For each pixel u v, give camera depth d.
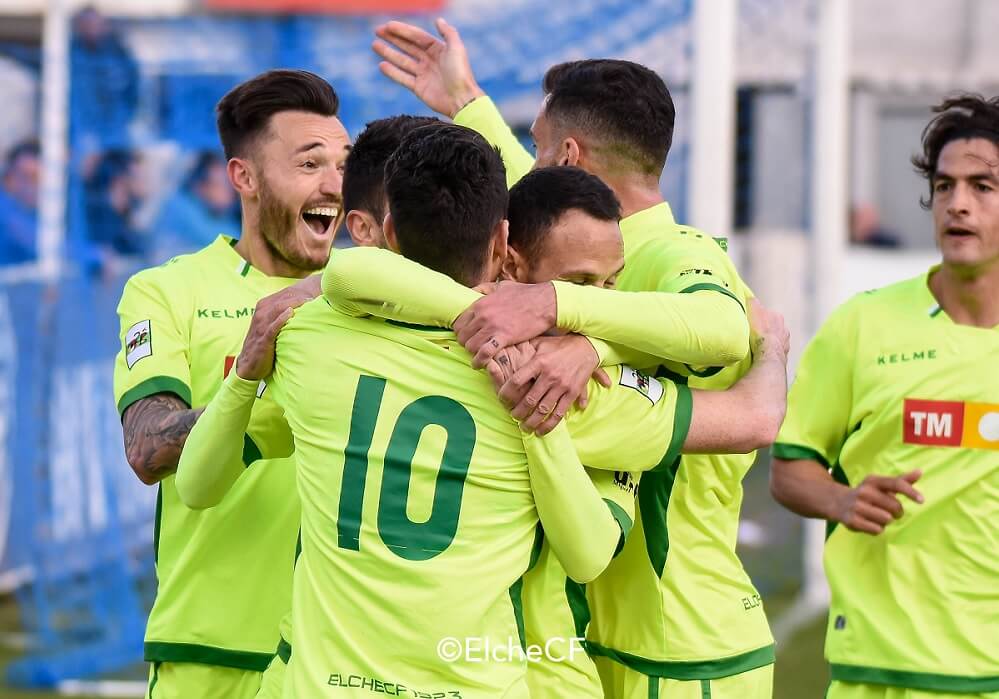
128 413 11.52
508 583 8.97
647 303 9.30
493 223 9.16
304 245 12.27
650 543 11.19
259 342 9.60
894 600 13.57
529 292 8.99
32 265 33.22
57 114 29.33
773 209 36.75
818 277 26.34
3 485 26.41
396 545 8.84
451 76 13.64
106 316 27.59
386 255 8.99
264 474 11.66
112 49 32.28
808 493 14.12
